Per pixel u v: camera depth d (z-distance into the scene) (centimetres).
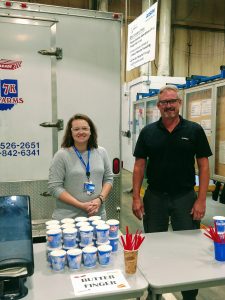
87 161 229
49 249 161
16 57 260
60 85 271
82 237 165
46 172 273
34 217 272
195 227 249
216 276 152
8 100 260
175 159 241
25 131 266
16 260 131
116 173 295
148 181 257
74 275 151
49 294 135
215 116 378
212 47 902
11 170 265
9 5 254
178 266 163
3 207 151
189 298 233
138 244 154
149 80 759
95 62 279
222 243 167
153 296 147
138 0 819
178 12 848
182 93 453
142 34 355
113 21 280
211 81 390
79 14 271
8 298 131
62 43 269
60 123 273
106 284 143
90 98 280
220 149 376
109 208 295
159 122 249
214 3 862
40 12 262
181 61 889
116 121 290
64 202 223
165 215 249
